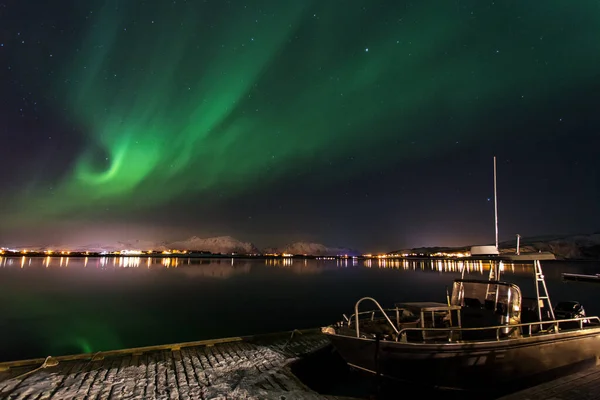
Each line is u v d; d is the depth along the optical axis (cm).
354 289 3419
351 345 696
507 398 544
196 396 612
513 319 698
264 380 700
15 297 2625
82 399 588
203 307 2195
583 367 758
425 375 632
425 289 3438
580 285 3744
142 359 820
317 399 618
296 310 2080
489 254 758
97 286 3459
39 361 765
